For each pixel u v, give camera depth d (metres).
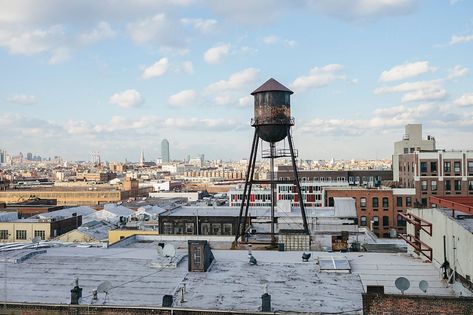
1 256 37.25
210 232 84.31
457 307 23.17
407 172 120.56
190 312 25.83
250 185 56.50
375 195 113.19
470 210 29.08
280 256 39.22
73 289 27.95
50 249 42.53
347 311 26.36
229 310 25.66
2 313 27.59
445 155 110.50
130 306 26.53
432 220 35.75
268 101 53.94
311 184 144.25
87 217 114.94
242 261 36.66
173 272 33.66
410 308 23.56
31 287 31.31
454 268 30.88
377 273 34.34
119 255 38.88
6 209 120.69
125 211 119.94
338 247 47.31
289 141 54.75
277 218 73.56
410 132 142.75
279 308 26.78
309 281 31.44
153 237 57.44
